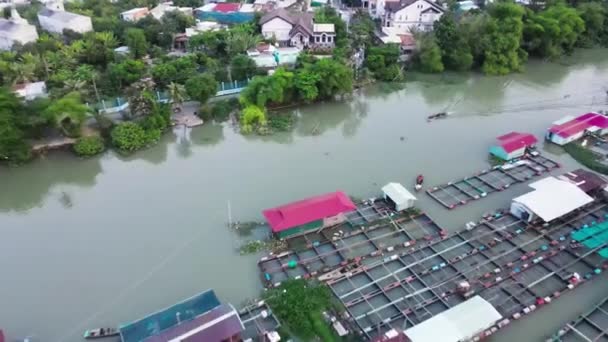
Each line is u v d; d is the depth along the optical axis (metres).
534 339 30.62
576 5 99.31
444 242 39.59
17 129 51.00
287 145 57.12
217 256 38.09
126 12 100.94
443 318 29.61
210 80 62.28
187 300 31.66
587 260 36.97
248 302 33.56
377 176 49.50
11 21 85.81
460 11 97.56
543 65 86.44
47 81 66.31
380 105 68.94
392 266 37.12
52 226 42.25
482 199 45.38
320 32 86.31
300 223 38.84
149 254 38.34
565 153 53.56
